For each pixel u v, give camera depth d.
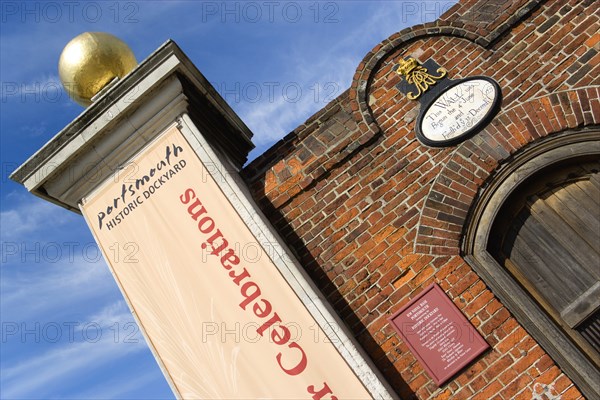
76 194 5.80
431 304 4.77
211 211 5.25
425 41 5.73
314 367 4.56
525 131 5.05
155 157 5.62
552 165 4.97
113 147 5.72
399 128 5.47
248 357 4.74
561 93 5.06
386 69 5.75
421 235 5.02
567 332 4.71
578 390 4.26
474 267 4.85
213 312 4.96
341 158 5.48
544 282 4.89
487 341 4.54
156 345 5.03
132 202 5.57
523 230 5.06
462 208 5.00
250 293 4.91
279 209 5.55
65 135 5.65
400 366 4.68
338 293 5.08
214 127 6.08
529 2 5.47
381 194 5.29
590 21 5.21
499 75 5.34
